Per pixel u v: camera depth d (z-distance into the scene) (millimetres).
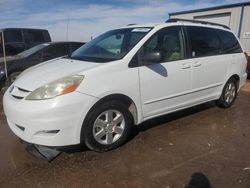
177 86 4363
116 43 4273
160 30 4242
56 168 3279
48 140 3242
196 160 3523
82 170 3244
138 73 3805
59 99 3168
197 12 15922
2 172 3182
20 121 3262
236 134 4438
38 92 3242
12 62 7445
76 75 3344
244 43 13758
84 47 4734
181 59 4418
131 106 3900
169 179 3082
